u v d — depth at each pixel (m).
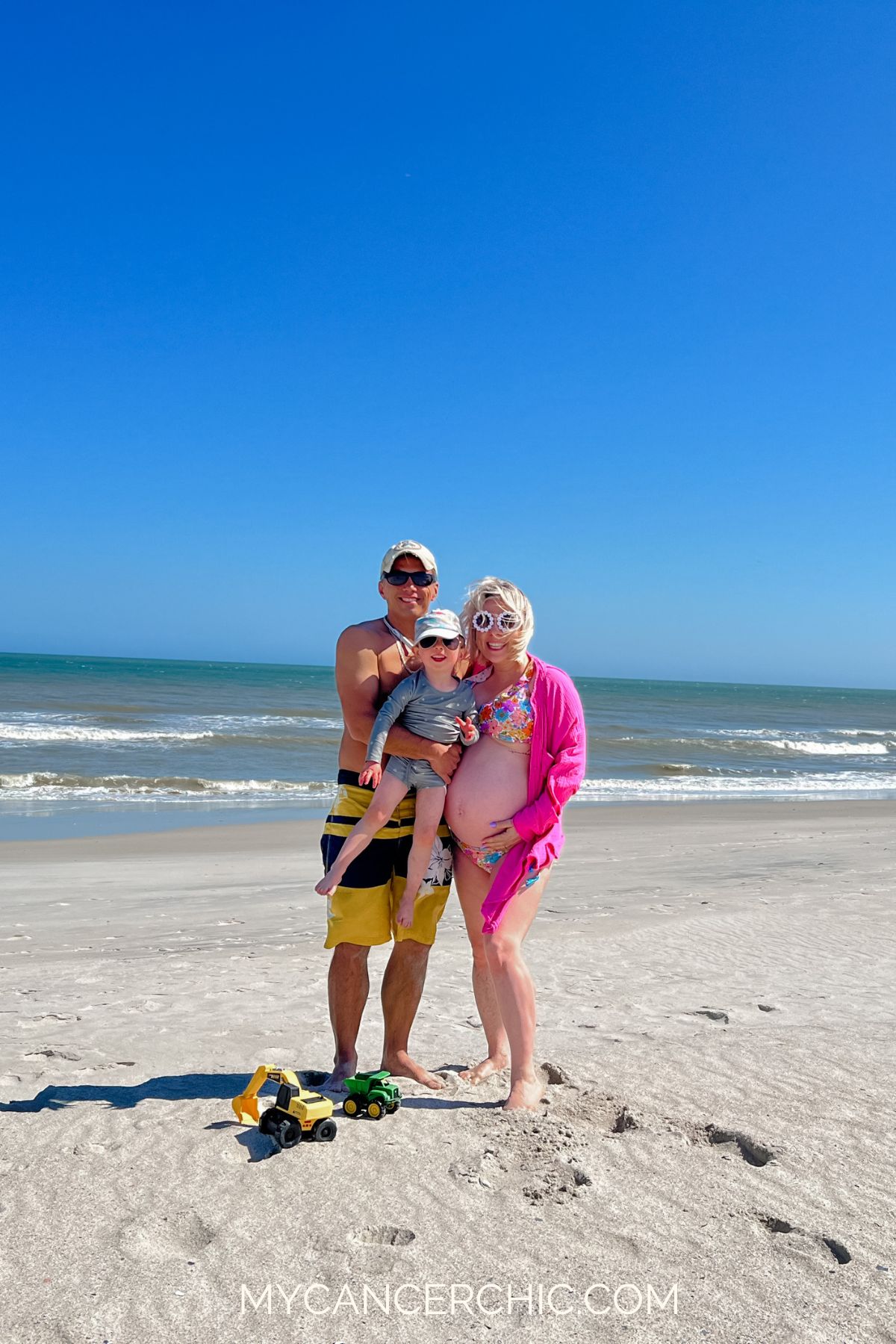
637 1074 3.90
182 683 70.19
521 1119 3.31
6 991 5.92
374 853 3.86
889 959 6.64
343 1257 2.47
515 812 3.71
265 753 26.72
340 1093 3.72
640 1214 2.70
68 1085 3.94
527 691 3.78
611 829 15.73
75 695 48.50
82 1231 2.57
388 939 3.96
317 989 5.92
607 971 6.29
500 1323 2.21
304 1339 2.15
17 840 13.65
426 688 3.74
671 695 103.12
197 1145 3.11
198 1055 4.43
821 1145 3.18
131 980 6.20
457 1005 5.39
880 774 30.81
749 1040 4.40
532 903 3.71
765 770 30.58
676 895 9.54
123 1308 2.24
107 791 19.31
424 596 4.03
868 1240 2.58
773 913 8.35
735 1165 3.02
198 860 12.30
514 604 3.73
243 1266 2.42
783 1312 2.26
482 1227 2.62
